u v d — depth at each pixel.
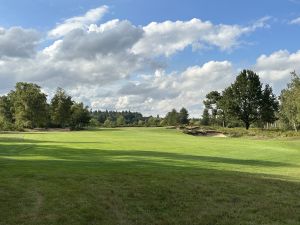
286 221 11.01
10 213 10.62
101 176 15.29
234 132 88.06
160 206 11.90
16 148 35.81
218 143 50.22
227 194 13.41
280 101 105.06
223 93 108.69
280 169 22.77
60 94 127.50
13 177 14.69
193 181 15.02
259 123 115.81
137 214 11.12
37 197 12.07
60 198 12.05
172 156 30.12
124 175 15.69
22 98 122.44
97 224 10.24
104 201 12.02
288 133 78.06
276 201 12.83
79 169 17.67
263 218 11.18
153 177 15.45
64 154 30.20
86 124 141.50
